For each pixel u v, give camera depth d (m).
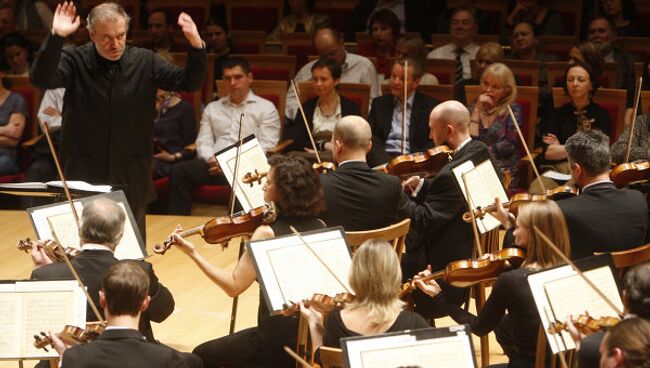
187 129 17.66
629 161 13.27
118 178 12.01
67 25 10.99
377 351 6.48
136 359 6.80
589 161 9.23
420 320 7.37
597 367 6.48
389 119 16.09
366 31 22.34
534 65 17.69
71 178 12.03
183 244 8.86
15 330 7.65
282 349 8.79
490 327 8.07
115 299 6.91
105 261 8.43
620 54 19.02
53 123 17.14
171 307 9.38
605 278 7.48
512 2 22.17
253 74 19.02
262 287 7.91
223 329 11.37
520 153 15.66
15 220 15.75
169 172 17.16
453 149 11.35
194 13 22.44
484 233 10.68
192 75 11.62
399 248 10.23
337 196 10.09
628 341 5.54
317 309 7.82
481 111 15.22
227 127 17.00
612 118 15.99
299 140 16.78
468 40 19.20
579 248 9.18
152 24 20.11
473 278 8.57
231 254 14.11
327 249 8.22
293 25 21.91
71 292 7.78
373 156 14.73
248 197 11.22
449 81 18.31
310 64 18.66
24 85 17.75
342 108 16.50
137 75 11.86
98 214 8.50
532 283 7.29
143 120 12.01
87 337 7.26
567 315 7.16
